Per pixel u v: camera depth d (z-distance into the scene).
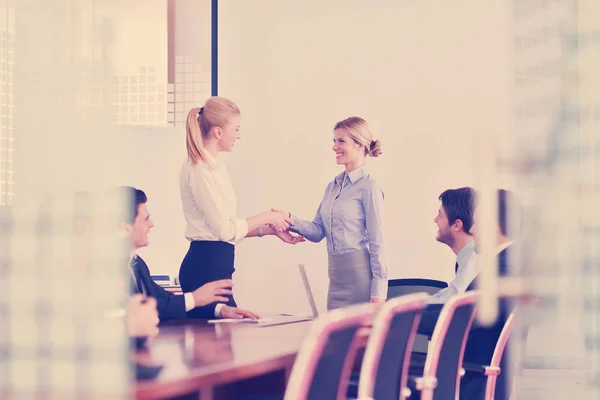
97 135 2.75
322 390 1.95
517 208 2.89
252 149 5.71
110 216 2.32
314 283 5.36
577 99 2.63
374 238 4.89
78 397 1.81
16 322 2.03
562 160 2.71
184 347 2.30
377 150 5.24
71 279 2.18
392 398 2.54
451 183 5.17
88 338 1.99
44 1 2.98
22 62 2.91
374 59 5.45
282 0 5.68
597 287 2.68
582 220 2.70
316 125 5.57
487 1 5.10
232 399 2.71
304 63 5.62
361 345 2.59
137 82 5.57
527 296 2.85
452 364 2.91
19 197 2.35
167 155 5.43
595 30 2.59
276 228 4.78
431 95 5.26
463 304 2.86
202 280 3.54
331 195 5.05
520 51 2.71
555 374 2.77
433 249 5.23
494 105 5.05
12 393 1.86
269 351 2.21
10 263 2.19
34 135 2.63
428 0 5.28
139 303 2.24
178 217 5.47
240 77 5.79
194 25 5.87
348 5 5.52
